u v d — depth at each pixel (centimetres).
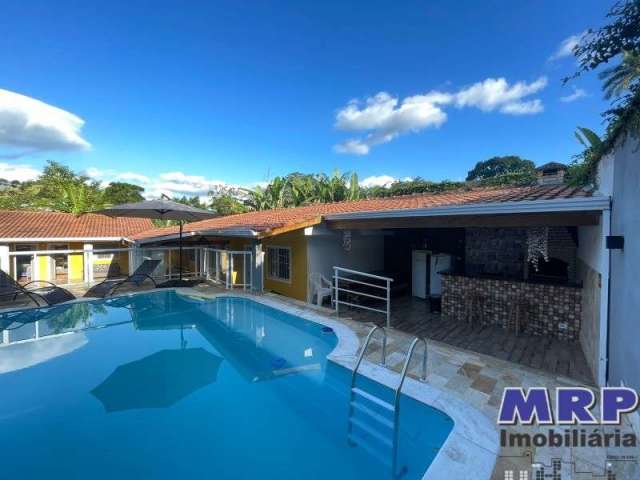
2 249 1333
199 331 792
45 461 360
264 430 416
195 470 349
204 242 1405
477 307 806
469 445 326
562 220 527
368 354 560
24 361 617
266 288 1220
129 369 588
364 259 1246
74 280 1711
